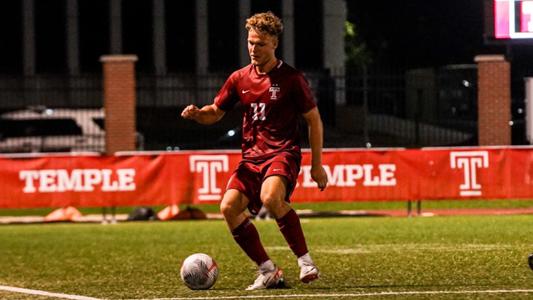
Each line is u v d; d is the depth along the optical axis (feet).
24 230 184.44
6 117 333.42
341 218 202.90
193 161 197.77
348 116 382.42
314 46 465.47
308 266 82.28
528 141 236.02
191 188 197.88
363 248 131.85
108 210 235.20
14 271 112.27
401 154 199.62
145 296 84.33
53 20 454.81
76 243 152.15
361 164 198.49
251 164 82.74
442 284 88.33
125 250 137.80
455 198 200.23
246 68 83.97
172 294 84.94
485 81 258.37
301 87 81.82
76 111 334.85
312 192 197.26
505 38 220.84
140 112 415.23
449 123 384.27
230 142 352.49
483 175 200.03
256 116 82.58
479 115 258.98
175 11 459.73
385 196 199.41
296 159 82.38
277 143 82.43
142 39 458.91
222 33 461.37
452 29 496.23
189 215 208.03
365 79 287.48
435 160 199.93
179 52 460.55
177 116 414.62
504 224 175.01
